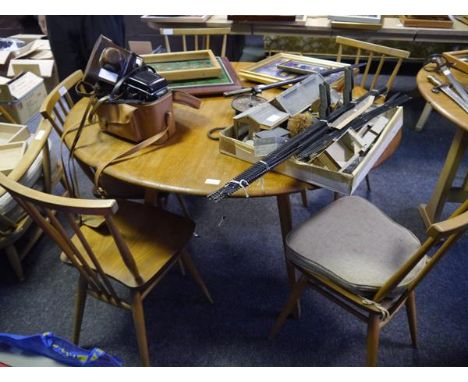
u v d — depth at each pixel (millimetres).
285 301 1551
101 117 1213
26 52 3205
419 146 2584
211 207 2068
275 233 1896
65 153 2297
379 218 1253
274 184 1010
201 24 2395
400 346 1367
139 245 1205
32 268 1682
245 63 1934
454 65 1720
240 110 1320
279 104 1192
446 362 1323
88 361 897
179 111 1433
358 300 1028
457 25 2270
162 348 1381
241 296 1574
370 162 1022
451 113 1383
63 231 926
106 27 2199
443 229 736
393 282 916
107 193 1385
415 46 3201
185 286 1615
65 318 1484
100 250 1187
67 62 2311
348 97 1232
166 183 1029
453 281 1605
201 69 1584
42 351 925
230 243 1836
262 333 1430
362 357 1349
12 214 1430
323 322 1462
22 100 2703
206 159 1133
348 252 1120
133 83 1125
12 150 1686
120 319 1478
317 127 1074
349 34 2299
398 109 1200
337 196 1986
